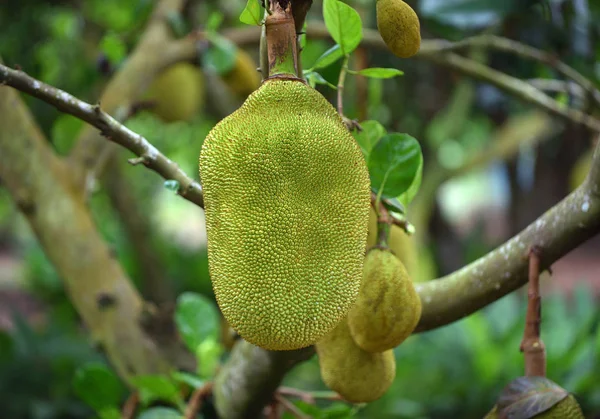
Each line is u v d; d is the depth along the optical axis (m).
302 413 2.23
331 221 1.49
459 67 3.06
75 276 2.54
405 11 1.57
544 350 1.71
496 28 3.51
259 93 1.53
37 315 10.62
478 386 4.81
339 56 1.85
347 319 1.71
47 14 5.41
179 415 2.21
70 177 2.63
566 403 1.65
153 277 6.93
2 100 2.50
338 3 1.75
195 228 19.58
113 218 8.91
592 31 3.30
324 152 1.50
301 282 1.47
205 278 8.35
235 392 2.04
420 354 5.20
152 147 1.76
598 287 10.94
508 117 6.61
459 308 1.82
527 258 1.75
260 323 1.47
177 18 3.12
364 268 1.68
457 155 9.12
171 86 3.61
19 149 2.53
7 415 4.48
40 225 2.54
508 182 9.04
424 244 6.66
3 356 4.75
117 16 5.85
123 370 2.51
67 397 4.62
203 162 1.53
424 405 4.83
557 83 3.11
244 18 1.68
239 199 1.49
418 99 5.36
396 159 1.75
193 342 2.35
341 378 1.76
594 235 1.72
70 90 5.12
